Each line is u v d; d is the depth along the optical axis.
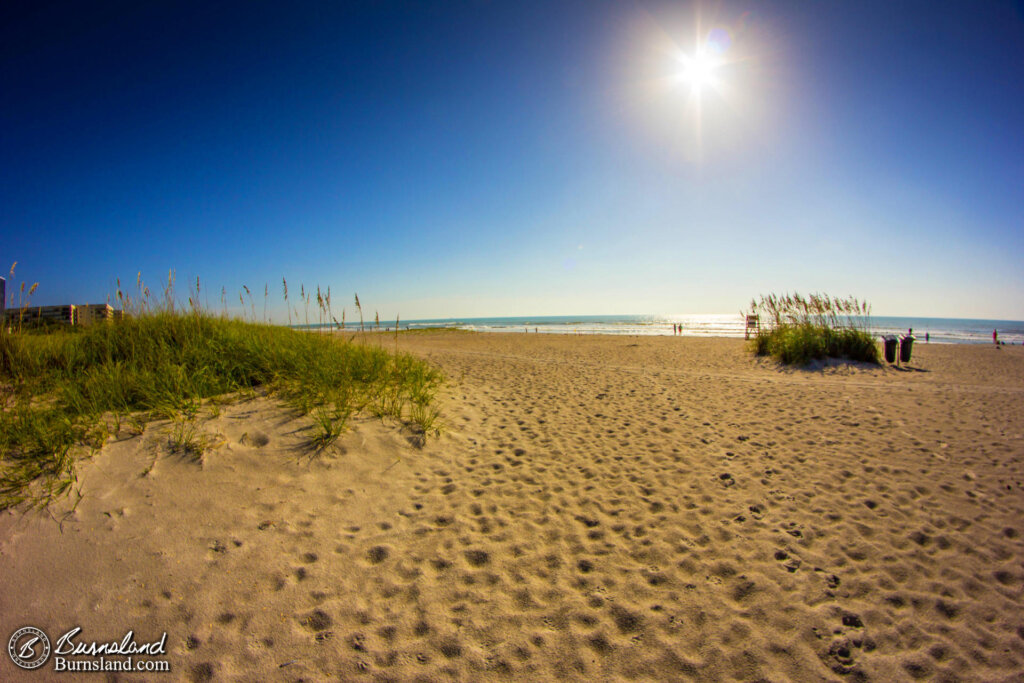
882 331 36.91
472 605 2.43
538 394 7.59
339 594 2.47
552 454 4.62
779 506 3.54
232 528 2.87
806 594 2.52
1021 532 3.12
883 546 2.98
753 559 2.85
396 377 6.47
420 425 4.86
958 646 2.15
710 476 4.11
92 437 3.40
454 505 3.48
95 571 2.39
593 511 3.46
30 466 2.97
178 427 3.77
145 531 2.70
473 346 18.89
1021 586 2.58
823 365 10.97
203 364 5.03
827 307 12.13
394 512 3.33
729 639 2.20
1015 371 10.64
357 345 7.75
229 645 2.09
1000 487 3.83
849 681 1.96
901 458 4.54
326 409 4.71
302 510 3.18
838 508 3.49
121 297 5.53
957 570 2.72
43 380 4.28
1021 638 2.20
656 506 3.55
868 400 7.24
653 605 2.44
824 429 5.57
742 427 5.68
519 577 2.67
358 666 2.02
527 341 22.75
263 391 4.94
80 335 5.33
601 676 2.00
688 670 2.02
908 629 2.26
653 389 8.21
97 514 2.75
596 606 2.44
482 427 5.38
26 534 2.50
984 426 5.68
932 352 15.27
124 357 5.09
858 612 2.38
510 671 2.01
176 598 2.32
